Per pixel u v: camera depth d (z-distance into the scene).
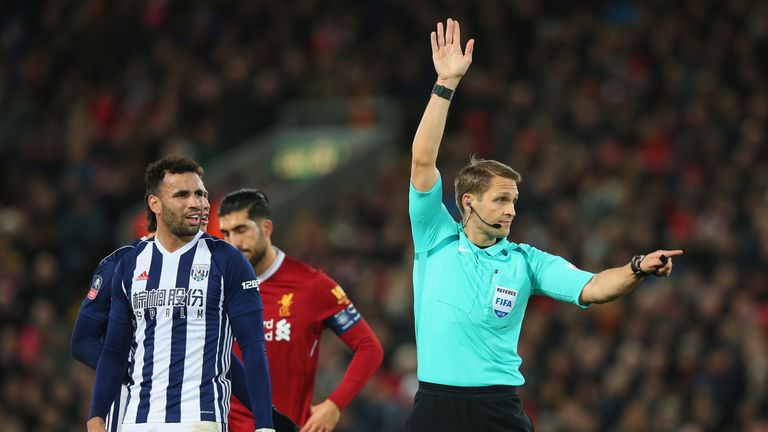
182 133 68.81
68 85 74.69
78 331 21.02
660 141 60.38
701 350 44.56
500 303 20.31
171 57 73.56
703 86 63.16
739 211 54.38
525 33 69.50
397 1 72.06
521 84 66.06
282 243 63.91
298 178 69.31
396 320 51.31
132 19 76.25
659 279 49.56
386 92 69.50
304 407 24.30
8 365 52.75
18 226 63.72
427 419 20.33
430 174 20.77
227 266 20.47
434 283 20.70
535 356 46.72
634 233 52.19
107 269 20.89
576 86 65.50
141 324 20.23
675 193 56.00
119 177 66.25
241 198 24.11
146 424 19.84
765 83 63.25
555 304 49.25
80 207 62.88
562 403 44.72
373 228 61.38
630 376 43.97
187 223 20.33
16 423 50.47
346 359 47.72
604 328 47.22
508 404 20.23
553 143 60.84
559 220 54.22
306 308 24.16
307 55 73.25
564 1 71.81
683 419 42.81
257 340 20.41
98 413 20.22
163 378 20.00
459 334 20.30
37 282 57.66
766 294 46.44
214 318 20.30
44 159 69.94
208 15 75.06
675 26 67.12
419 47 69.81
